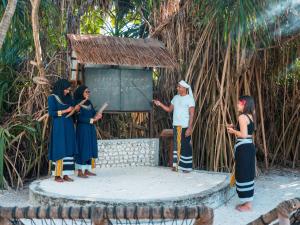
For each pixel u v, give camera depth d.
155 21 8.39
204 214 2.43
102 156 7.18
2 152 6.59
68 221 4.03
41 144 7.25
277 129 8.93
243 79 7.77
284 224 2.58
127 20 9.68
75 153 6.02
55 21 7.89
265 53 7.79
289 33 7.52
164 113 8.19
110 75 7.18
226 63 7.23
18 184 6.64
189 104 6.63
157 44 7.46
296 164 8.82
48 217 2.46
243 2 6.34
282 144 8.88
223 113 7.34
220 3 6.58
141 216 2.44
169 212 2.43
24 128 7.06
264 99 8.70
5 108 7.77
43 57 7.80
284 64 8.43
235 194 6.20
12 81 7.68
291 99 8.85
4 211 2.46
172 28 8.04
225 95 7.49
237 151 5.31
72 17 8.21
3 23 5.29
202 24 7.54
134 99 7.36
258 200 5.82
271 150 8.92
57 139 5.86
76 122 6.30
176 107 6.71
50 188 5.57
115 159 7.27
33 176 7.45
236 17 6.36
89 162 6.34
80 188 5.57
